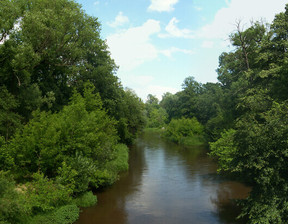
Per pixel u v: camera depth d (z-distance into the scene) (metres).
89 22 23.38
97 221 11.34
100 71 26.09
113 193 15.70
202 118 56.94
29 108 17.72
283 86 18.23
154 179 19.30
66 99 25.14
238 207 13.23
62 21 18.45
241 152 9.98
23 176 13.47
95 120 17.28
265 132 9.59
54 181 11.95
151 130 90.19
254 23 27.00
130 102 39.75
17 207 8.27
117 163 22.08
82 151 14.85
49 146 12.88
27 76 17.70
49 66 22.97
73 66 23.86
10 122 15.38
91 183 15.71
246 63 27.72
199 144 43.16
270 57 21.11
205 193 15.80
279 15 20.91
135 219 11.66
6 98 15.43
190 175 20.61
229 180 18.97
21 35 16.50
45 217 10.15
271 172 8.67
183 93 67.19
